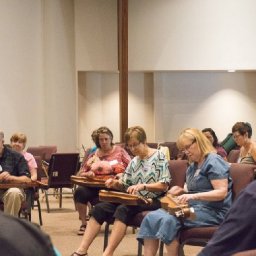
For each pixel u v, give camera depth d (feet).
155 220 15.06
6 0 40.60
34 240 3.94
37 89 42.42
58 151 42.65
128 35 45.09
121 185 18.85
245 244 7.32
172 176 18.19
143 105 46.85
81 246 18.74
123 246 21.94
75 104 43.86
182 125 46.65
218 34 45.21
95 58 44.68
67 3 43.42
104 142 22.86
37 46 42.32
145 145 18.58
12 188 21.85
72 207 32.50
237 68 45.34
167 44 45.09
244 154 22.68
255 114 47.42
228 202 15.24
